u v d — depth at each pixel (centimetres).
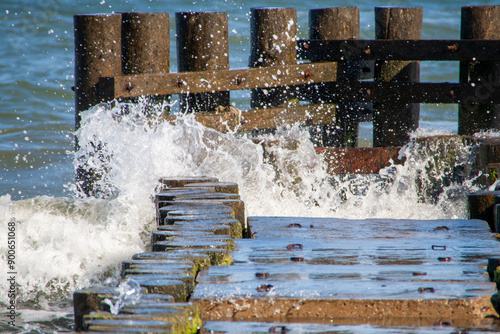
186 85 2641
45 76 6319
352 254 1428
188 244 1324
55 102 5631
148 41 2673
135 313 886
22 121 5047
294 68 2980
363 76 3341
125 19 2653
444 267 1299
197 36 2850
